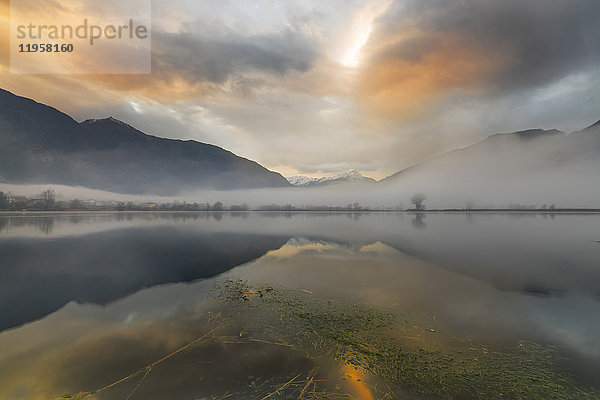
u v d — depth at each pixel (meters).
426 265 18.45
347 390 5.80
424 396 5.66
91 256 21.23
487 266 18.22
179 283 14.15
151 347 7.53
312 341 7.91
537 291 12.75
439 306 10.77
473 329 8.77
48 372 6.37
